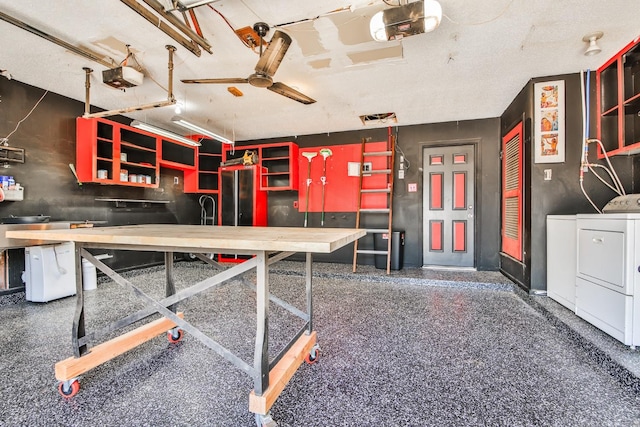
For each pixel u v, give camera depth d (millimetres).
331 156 5590
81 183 4117
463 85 3570
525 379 1786
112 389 1697
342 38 2594
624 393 1641
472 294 3670
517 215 3834
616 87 2990
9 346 2221
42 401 1586
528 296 3270
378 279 4363
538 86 3320
